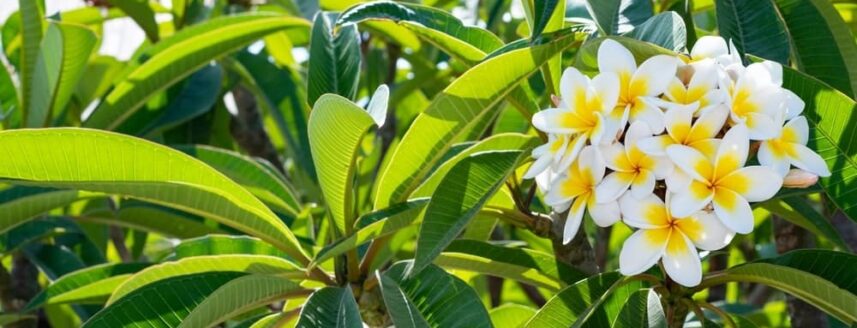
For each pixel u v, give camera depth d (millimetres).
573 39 1390
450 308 1390
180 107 2064
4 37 2092
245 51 2135
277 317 1495
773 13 1546
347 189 1442
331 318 1404
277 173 1933
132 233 2299
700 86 1307
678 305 1471
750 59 1428
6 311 1979
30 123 1926
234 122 2361
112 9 2289
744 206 1271
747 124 1299
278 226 1486
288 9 2311
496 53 1438
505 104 1604
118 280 1715
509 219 1553
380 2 1511
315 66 1545
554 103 1354
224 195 1450
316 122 1362
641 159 1295
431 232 1333
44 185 1399
